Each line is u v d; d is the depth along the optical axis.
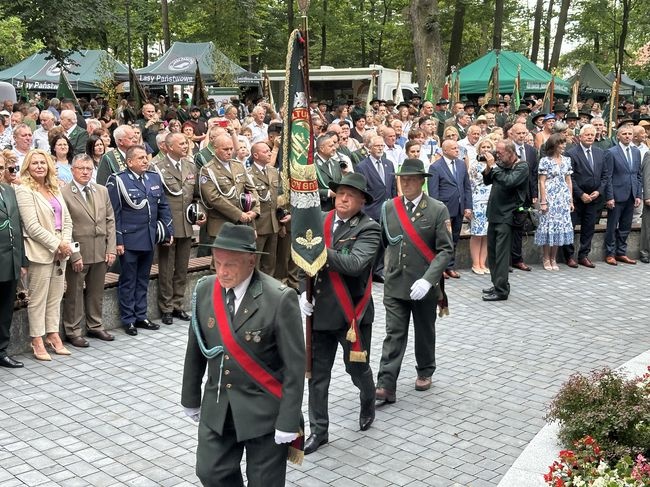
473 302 9.79
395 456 5.38
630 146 12.32
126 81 26.28
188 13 34.84
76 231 7.69
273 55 40.25
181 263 8.85
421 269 6.29
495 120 17.03
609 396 5.14
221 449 3.91
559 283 10.99
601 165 11.91
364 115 15.44
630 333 8.47
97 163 9.38
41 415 6.06
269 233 9.41
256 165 9.37
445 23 37.25
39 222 7.19
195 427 5.87
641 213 13.65
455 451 5.46
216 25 33.41
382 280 10.55
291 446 4.01
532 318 9.05
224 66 24.12
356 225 5.55
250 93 27.19
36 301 7.30
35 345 7.38
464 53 45.69
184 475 5.07
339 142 11.16
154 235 8.27
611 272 11.86
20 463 5.22
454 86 22.97
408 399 6.46
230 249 3.64
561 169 11.53
